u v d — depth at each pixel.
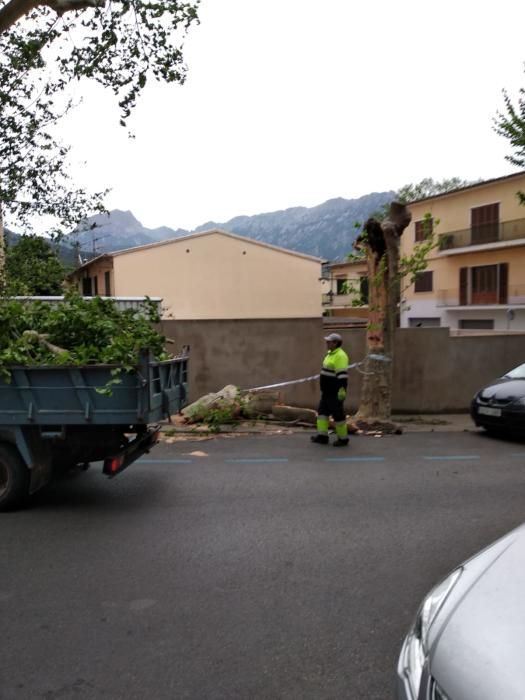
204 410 10.64
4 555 4.65
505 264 36.78
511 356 12.88
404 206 10.34
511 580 2.34
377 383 10.41
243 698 2.86
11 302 6.61
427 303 42.88
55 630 3.49
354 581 4.18
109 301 6.89
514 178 34.88
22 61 9.91
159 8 9.27
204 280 35.19
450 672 1.96
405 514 5.70
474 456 8.37
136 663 3.15
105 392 5.38
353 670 3.09
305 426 10.72
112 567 4.41
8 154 10.21
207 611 3.73
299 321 12.31
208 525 5.36
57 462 6.15
